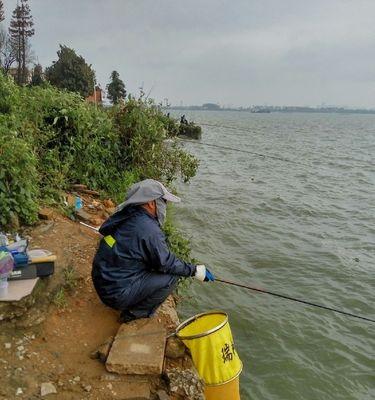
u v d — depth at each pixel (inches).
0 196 205.2
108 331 160.6
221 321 160.1
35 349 144.9
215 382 151.2
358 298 293.3
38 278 159.3
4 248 157.6
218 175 727.7
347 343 242.5
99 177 321.4
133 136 351.3
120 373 139.9
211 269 315.3
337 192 649.0
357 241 412.5
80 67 1681.8
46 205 245.4
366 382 213.9
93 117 336.2
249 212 487.2
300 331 249.6
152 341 151.1
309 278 318.7
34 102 305.0
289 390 203.5
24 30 2057.1
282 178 746.8
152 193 152.7
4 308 146.3
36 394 129.3
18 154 215.2
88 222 253.4
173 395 137.7
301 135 2278.5
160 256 150.1
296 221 470.0
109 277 150.5
